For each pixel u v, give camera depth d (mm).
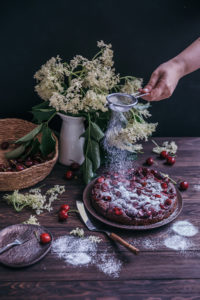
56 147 1685
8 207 1521
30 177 1573
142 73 2066
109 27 1934
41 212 1497
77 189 1650
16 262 1234
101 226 1434
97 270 1231
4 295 1132
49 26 1892
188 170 1814
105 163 1820
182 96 2158
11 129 1938
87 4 1866
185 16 1946
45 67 1633
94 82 1573
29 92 2037
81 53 1974
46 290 1153
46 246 1307
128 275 1216
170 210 1449
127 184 1565
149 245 1343
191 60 1650
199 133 2262
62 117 1702
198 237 1394
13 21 1857
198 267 1256
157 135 2273
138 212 1397
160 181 1601
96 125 1653
